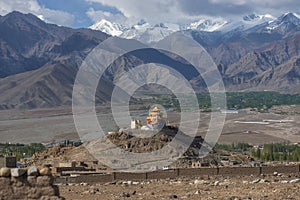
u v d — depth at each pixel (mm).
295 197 65875
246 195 69375
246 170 104750
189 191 78062
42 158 151750
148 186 88812
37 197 47562
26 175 47906
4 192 47375
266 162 165750
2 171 47656
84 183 97250
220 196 69812
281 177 96312
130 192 78438
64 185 93812
